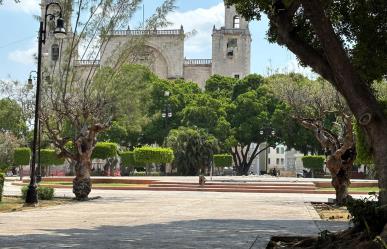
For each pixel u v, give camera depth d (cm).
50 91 2586
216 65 10200
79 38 2481
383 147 898
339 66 916
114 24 2523
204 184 3747
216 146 6241
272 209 1988
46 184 3909
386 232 819
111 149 5509
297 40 995
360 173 5797
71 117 2509
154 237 1074
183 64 10000
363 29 1152
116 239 1033
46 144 5475
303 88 3294
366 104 910
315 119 2372
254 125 6875
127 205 2153
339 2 1160
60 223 1390
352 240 882
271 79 4144
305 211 1897
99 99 2514
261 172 8844
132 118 4681
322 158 6066
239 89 7394
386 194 891
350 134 2148
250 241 1012
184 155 6044
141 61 2934
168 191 3488
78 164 2489
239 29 10175
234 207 2084
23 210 1869
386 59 1155
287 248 966
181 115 7162
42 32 2138
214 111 6981
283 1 938
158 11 2592
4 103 6412
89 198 2542
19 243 959
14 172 7288
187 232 1179
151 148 5662
